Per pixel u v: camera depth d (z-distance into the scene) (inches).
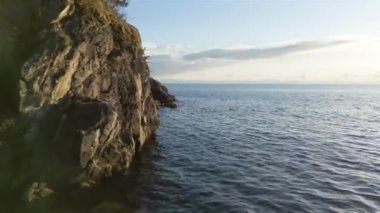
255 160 1556.3
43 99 1131.3
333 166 1467.8
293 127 2603.3
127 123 1473.9
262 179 1274.6
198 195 1103.6
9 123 1092.5
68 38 1205.7
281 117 3289.9
